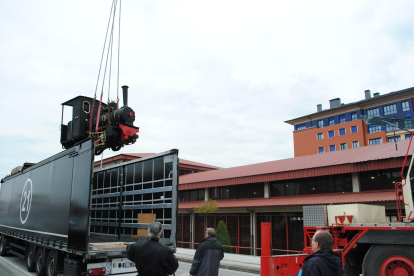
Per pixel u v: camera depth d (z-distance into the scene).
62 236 8.30
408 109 58.84
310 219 9.68
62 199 8.68
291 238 18.64
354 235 8.36
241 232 21.70
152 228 4.71
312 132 69.94
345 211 8.95
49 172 9.98
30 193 11.59
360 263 8.40
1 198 16.28
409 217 8.02
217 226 23.16
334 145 65.19
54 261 8.70
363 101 64.94
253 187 22.36
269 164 26.27
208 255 5.98
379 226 7.55
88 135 12.66
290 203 18.08
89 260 7.21
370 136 59.41
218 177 24.92
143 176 10.01
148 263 4.47
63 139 13.60
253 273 12.17
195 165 37.78
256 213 20.95
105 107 12.87
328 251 3.36
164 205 8.74
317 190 18.78
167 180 8.84
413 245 6.92
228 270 12.88
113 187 11.67
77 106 12.91
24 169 13.07
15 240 14.02
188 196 27.48
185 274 11.88
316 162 20.20
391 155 15.56
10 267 12.40
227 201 23.30
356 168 16.44
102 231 12.06
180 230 27.06
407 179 8.19
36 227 10.45
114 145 12.25
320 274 3.16
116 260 7.44
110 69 13.14
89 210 7.11
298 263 7.00
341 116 69.75
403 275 6.98
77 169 7.98
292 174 19.31
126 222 10.49
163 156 9.14
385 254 7.27
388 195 14.91
